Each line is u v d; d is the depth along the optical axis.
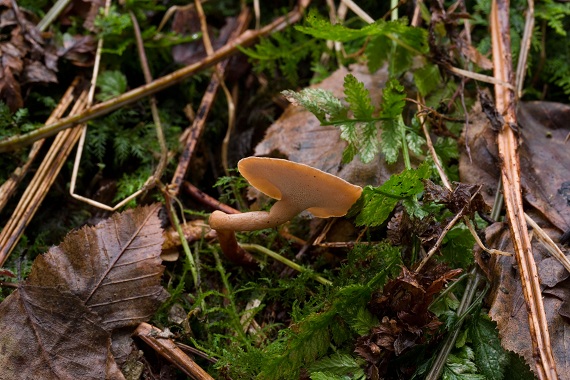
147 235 0.37
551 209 0.38
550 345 0.34
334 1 0.46
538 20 0.44
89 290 0.37
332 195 0.35
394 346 0.34
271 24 0.45
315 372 0.35
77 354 0.36
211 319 0.38
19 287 0.36
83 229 0.37
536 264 0.36
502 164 0.38
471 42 0.43
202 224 0.40
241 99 0.45
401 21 0.40
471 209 0.36
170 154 0.42
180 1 0.46
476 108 0.40
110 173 0.42
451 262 0.37
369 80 0.41
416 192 0.36
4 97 0.41
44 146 0.42
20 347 0.35
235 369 0.36
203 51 0.45
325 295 0.37
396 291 0.35
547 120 0.40
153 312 0.37
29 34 0.42
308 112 0.40
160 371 0.36
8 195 0.40
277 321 0.38
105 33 0.43
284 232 0.40
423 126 0.39
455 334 0.36
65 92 0.43
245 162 0.35
